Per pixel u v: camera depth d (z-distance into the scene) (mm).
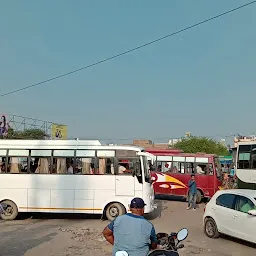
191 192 19812
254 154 19141
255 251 10016
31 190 15617
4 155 15906
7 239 11367
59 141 15883
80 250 9922
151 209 15570
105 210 15391
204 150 69250
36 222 15125
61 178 15570
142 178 15312
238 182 19781
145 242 4746
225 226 11156
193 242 11117
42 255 9414
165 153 24609
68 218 16266
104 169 15523
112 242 5016
